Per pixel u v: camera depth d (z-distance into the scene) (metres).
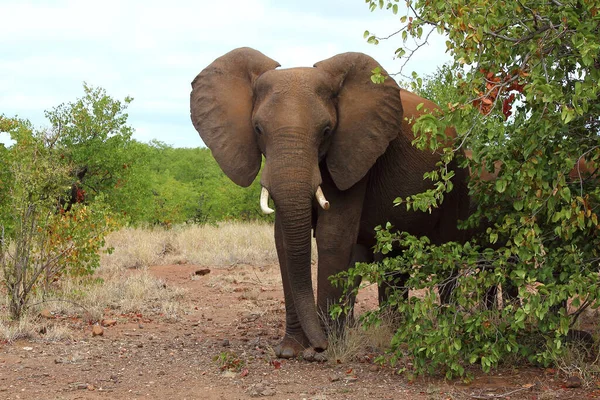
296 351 6.67
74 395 5.48
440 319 5.75
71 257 9.00
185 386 5.75
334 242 6.69
